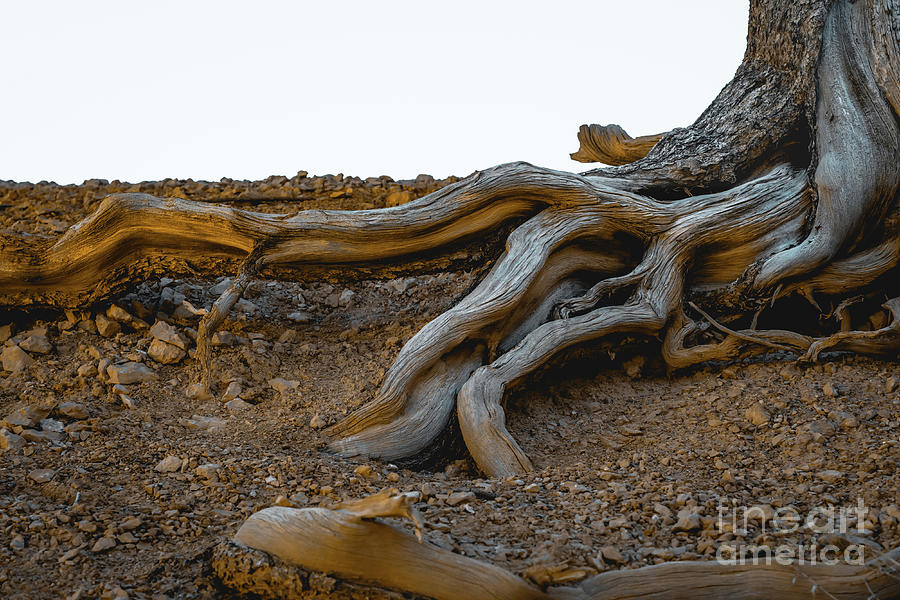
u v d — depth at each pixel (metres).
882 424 4.20
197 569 3.58
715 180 5.00
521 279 4.63
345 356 4.79
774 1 5.09
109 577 3.55
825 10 4.96
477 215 4.79
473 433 4.28
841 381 4.52
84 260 4.71
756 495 3.84
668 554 3.54
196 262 4.79
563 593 3.41
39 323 4.84
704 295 4.85
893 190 4.78
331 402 4.44
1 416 4.29
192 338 4.80
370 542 3.45
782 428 4.23
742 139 5.05
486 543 3.58
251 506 3.83
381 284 5.35
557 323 4.59
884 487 3.81
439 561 3.44
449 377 4.48
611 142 6.14
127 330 4.85
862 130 4.83
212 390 4.54
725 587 3.44
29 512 3.78
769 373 4.64
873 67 4.91
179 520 3.77
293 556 3.48
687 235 4.79
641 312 4.68
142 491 3.90
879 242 4.83
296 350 4.84
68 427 4.21
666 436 4.32
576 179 4.80
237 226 4.65
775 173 5.00
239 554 3.51
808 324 4.95
